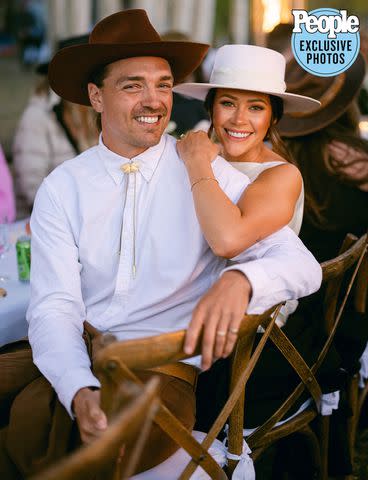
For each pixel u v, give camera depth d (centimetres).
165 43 168
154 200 176
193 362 173
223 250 161
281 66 206
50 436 152
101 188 178
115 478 137
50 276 175
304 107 215
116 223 178
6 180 322
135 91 172
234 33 661
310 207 254
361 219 253
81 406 144
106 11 609
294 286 155
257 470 250
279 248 165
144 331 176
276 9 456
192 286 178
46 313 170
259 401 192
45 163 404
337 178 252
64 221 178
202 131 185
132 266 175
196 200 166
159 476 157
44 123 401
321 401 197
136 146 175
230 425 165
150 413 99
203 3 627
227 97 204
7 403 174
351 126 267
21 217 411
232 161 210
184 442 142
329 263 175
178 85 220
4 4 1380
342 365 226
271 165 200
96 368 121
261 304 147
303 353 201
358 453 270
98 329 178
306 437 214
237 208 166
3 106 914
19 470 161
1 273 233
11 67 1276
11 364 176
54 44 605
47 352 161
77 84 190
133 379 121
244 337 152
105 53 171
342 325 228
